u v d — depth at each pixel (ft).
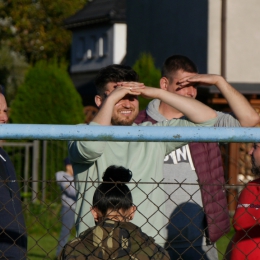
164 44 212.64
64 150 150.92
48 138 32.37
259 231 40.50
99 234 35.17
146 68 156.04
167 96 41.91
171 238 47.47
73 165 44.04
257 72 176.35
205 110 42.37
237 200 41.60
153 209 43.34
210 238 47.34
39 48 388.98
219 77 46.37
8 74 357.20
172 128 32.78
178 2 200.23
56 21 393.29
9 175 45.42
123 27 334.65
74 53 371.76
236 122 47.47
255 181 41.45
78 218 39.47
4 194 42.70
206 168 48.80
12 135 32.12
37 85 171.42
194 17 188.03
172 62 52.49
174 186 48.42
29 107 170.91
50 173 150.00
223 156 118.93
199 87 163.63
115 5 339.36
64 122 170.19
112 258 34.99
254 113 46.14
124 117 43.73
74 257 35.01
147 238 35.78
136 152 43.86
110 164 43.19
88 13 357.41
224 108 170.81
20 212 39.93
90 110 189.88
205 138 32.89
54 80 171.42
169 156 48.75
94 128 32.42
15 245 40.70
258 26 176.55
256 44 176.45
